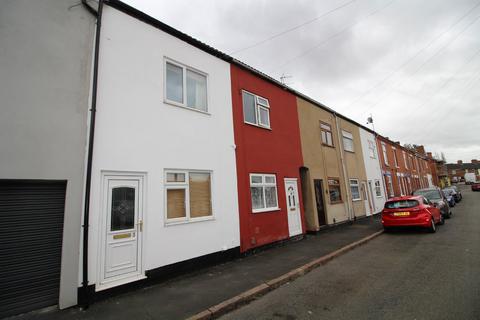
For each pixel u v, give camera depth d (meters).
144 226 5.61
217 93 8.09
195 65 7.55
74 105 4.93
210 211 7.20
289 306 4.43
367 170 18.20
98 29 5.39
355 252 8.01
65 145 4.73
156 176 6.00
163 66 6.64
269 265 6.75
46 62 4.73
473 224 11.25
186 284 5.54
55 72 4.80
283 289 5.28
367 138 19.53
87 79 5.16
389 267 6.18
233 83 8.82
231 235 7.56
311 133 12.66
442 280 5.00
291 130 11.27
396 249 7.93
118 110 5.57
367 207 16.81
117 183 5.38
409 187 27.33
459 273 5.31
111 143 5.36
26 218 4.39
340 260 7.20
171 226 6.09
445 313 3.71
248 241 8.06
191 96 7.41
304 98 12.67
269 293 5.12
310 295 4.84
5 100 4.28
